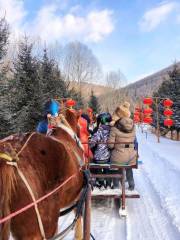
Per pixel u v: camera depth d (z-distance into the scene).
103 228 2.66
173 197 3.44
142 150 8.42
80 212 1.91
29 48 7.30
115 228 2.67
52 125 2.11
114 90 33.12
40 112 6.54
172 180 4.29
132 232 2.58
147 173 4.91
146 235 2.52
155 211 3.11
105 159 3.04
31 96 6.58
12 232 1.39
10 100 5.39
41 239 1.40
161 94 14.79
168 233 2.56
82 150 2.12
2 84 5.19
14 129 5.27
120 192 2.97
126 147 2.96
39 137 1.59
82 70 23.50
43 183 1.44
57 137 1.99
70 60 22.53
